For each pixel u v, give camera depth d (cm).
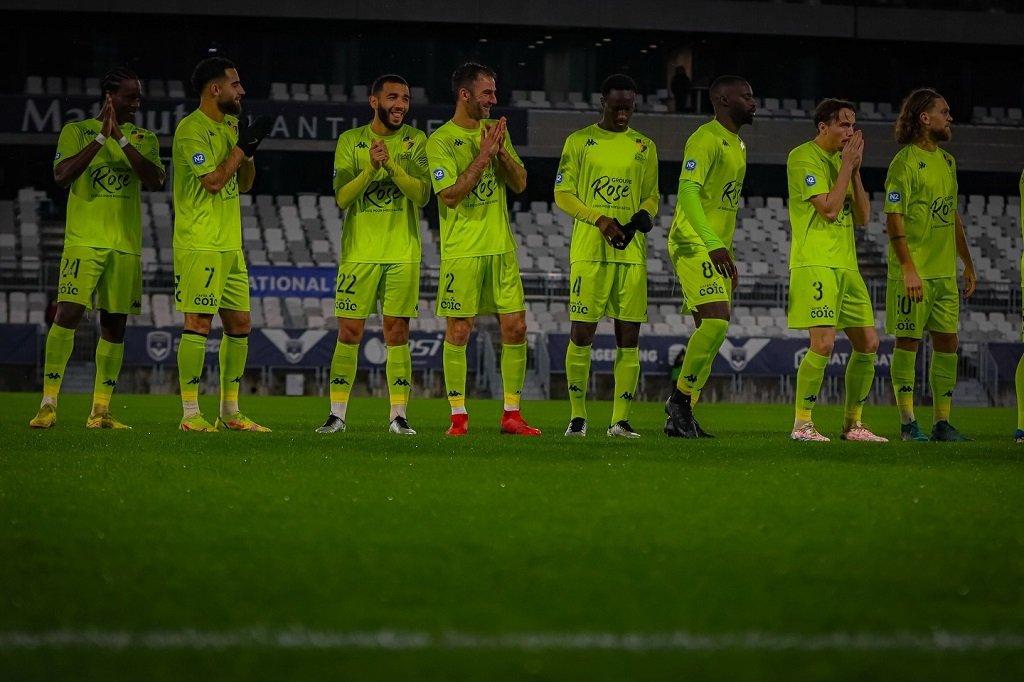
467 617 462
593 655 411
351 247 1403
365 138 1408
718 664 401
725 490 847
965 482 918
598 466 1002
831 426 1916
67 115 4097
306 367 3388
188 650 412
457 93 1401
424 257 4191
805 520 710
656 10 4400
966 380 3666
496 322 3662
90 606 474
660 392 3494
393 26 4431
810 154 1355
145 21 4391
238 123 1434
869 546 623
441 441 1257
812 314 1355
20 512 705
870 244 4500
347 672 389
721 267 1327
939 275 1438
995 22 4578
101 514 703
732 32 4441
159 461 1002
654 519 707
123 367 3309
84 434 1327
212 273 1423
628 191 1407
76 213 1431
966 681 384
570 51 4797
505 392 1429
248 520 689
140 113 4128
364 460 1031
